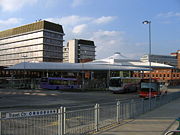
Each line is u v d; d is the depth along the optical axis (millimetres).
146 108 16391
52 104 23047
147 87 31594
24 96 33031
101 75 78562
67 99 29875
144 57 149750
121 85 42781
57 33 111188
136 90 48469
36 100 27453
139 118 13141
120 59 89812
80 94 40031
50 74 82375
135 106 14078
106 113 10477
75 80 55406
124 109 12391
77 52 150000
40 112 7781
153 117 13594
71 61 150250
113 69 66625
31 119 6887
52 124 7555
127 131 9414
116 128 10070
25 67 63750
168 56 164375
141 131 9453
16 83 59219
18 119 6512
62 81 53562
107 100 29156
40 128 7156
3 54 124750
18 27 117812
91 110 9375
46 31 106250
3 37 123625
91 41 161500
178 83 99125
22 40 113625
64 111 7988
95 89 53719
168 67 86188
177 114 15016
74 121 8445
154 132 9312
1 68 91375
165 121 12133
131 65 80000
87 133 9016
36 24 109250
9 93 38875
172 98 26938
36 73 98250
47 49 106875
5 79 65750
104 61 88750
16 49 117688
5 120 6188
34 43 108188
